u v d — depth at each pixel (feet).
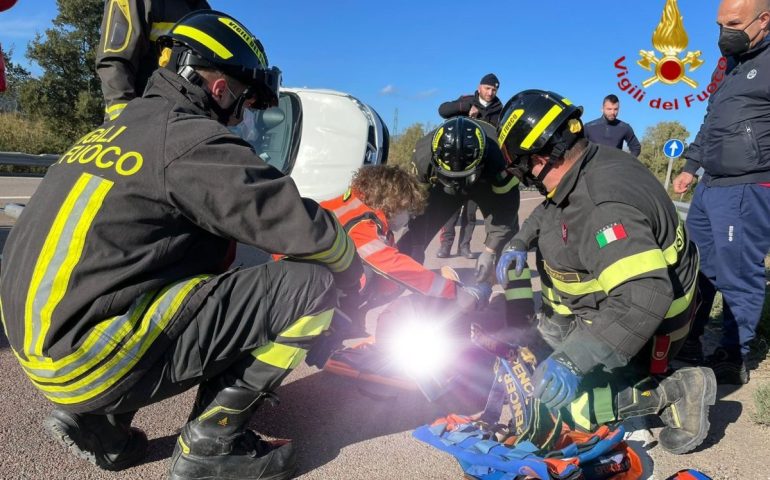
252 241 5.55
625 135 23.82
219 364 5.71
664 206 6.61
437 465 6.91
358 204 8.86
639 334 6.06
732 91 9.37
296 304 5.82
